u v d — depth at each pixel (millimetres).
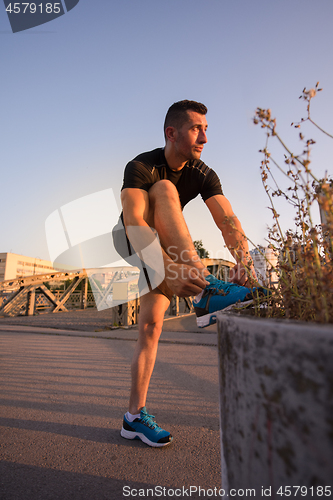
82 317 9766
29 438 1563
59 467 1278
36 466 1285
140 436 1517
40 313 11812
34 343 4664
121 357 3605
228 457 576
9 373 2902
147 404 2039
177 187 1810
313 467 335
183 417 1830
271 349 421
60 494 1077
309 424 344
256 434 450
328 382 326
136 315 7332
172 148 1593
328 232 739
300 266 715
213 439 1540
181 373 2795
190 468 1267
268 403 421
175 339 4699
